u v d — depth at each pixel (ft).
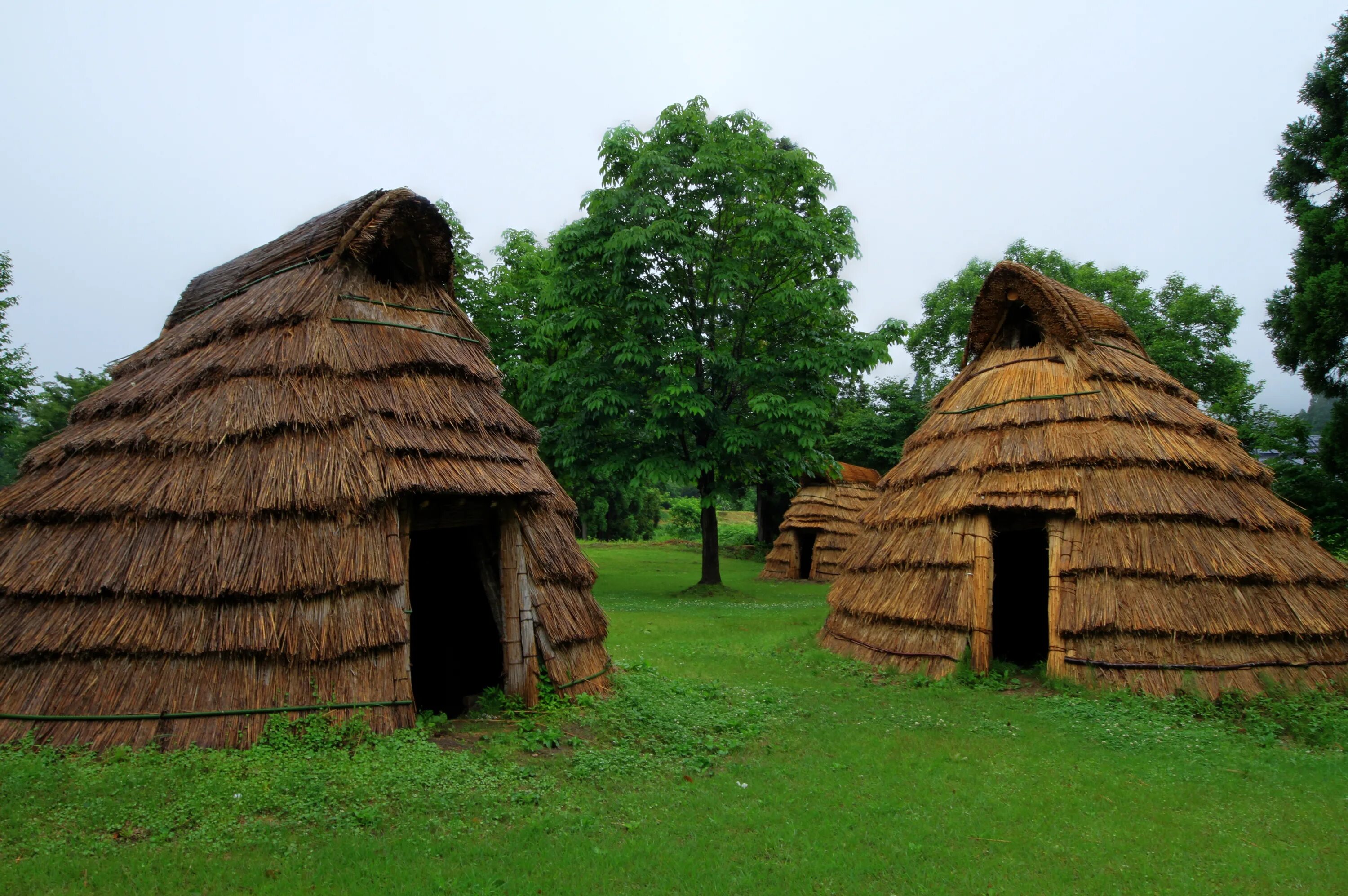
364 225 29.99
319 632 23.35
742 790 22.04
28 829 17.16
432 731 24.88
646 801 20.88
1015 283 44.11
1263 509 37.01
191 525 24.34
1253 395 81.61
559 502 33.04
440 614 35.81
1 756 21.08
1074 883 17.01
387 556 24.79
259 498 24.35
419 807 19.33
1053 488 36.32
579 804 20.39
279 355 27.20
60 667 23.20
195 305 34.27
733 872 17.03
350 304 29.35
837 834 19.16
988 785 22.98
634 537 190.39
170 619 23.26
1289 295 63.82
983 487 38.52
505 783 21.30
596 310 72.33
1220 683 32.37
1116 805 21.61
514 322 83.92
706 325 77.56
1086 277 98.58
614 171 75.77
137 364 31.48
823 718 30.07
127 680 22.75
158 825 17.65
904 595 40.14
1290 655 33.53
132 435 26.21
